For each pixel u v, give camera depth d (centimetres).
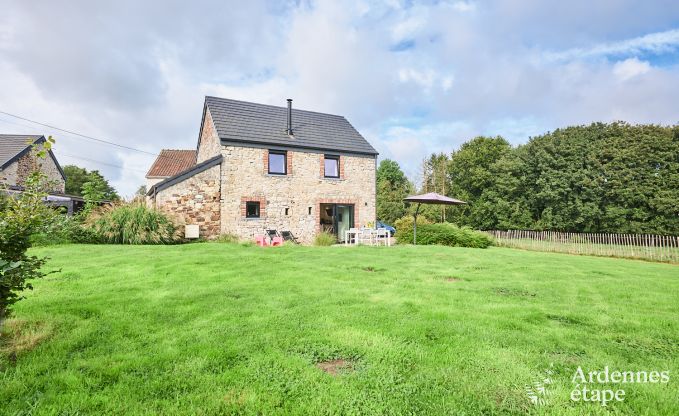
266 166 1677
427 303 515
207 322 415
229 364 309
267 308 477
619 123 2620
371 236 1667
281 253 1073
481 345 355
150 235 1321
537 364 315
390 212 3597
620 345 366
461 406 247
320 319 430
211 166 1558
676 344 373
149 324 407
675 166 2214
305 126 1928
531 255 1354
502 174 2995
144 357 316
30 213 344
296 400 254
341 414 238
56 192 2217
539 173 2770
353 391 264
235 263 845
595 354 339
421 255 1138
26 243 344
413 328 400
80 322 409
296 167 1748
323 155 1825
